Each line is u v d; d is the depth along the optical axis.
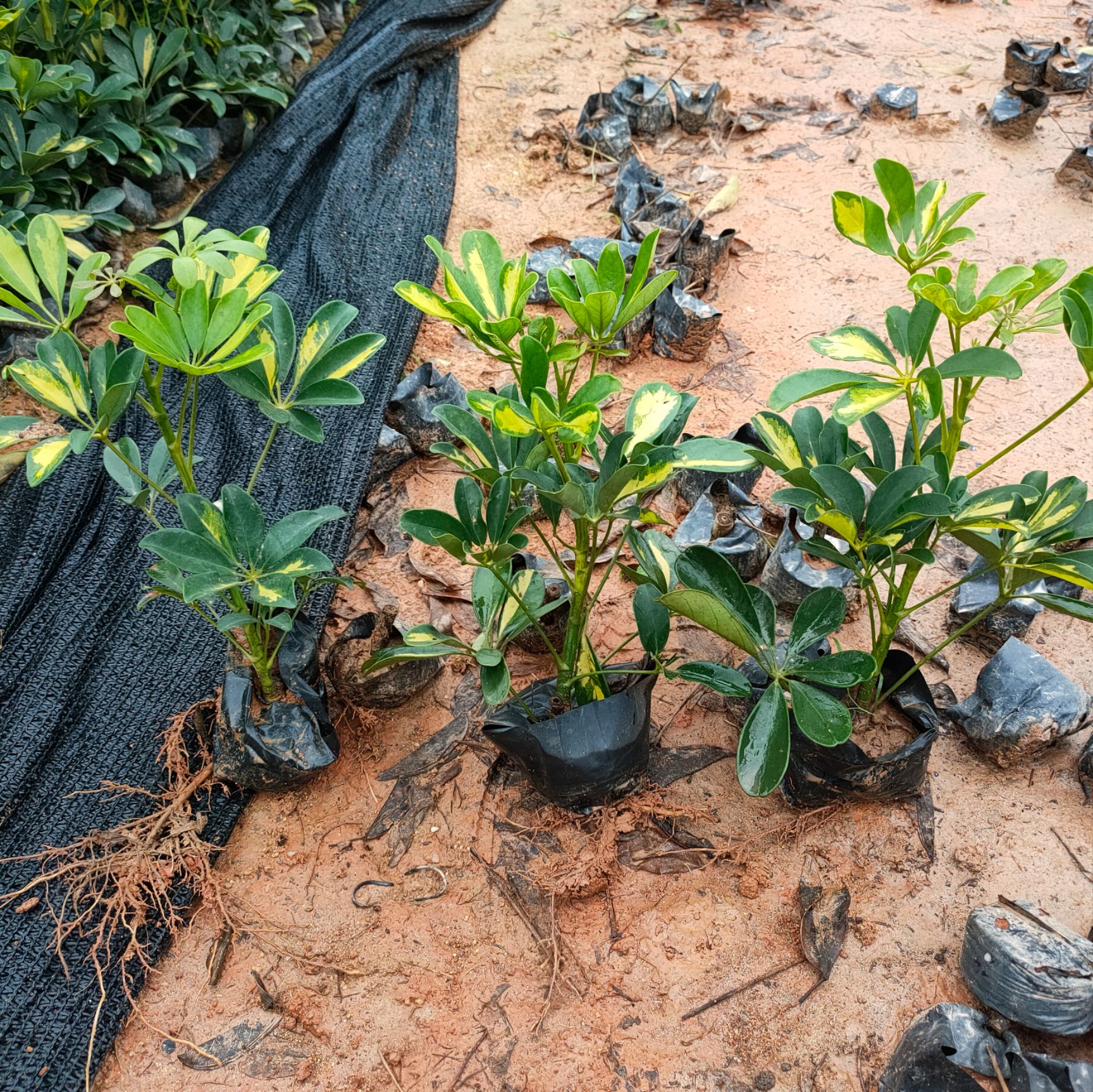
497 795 0.87
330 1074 0.73
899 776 0.81
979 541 0.75
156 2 1.47
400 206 1.41
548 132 1.61
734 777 0.88
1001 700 0.86
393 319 1.25
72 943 0.77
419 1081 0.73
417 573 1.03
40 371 0.70
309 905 0.81
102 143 1.26
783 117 1.70
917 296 0.72
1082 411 1.19
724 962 0.78
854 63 1.85
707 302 1.34
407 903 0.81
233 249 0.66
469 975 0.78
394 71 1.66
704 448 0.74
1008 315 0.75
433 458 1.14
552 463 0.78
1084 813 0.85
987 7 2.04
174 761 0.84
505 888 0.82
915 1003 0.76
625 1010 0.76
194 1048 0.74
